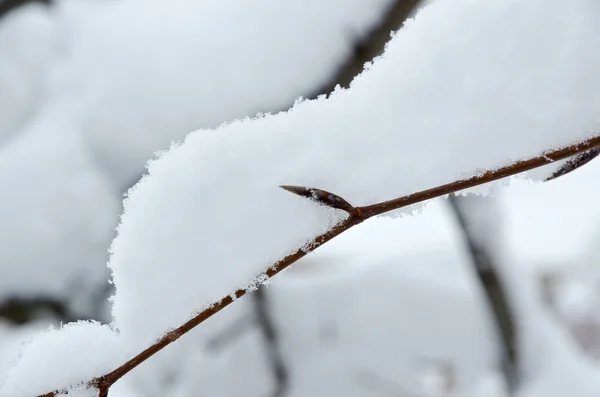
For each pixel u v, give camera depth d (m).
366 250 1.13
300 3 0.62
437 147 0.52
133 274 0.52
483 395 0.92
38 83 0.93
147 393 0.84
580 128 0.51
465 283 0.96
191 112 0.67
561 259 1.71
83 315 0.88
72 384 0.52
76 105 0.84
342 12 0.60
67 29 0.92
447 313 0.94
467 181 0.51
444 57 0.52
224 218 0.52
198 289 0.52
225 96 0.64
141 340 0.52
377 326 0.94
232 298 0.52
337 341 0.94
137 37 0.77
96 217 0.83
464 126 0.52
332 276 0.99
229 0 0.68
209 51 0.66
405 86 0.52
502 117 0.52
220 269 0.52
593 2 0.52
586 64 0.52
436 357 0.93
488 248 0.90
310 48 0.61
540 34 0.52
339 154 0.52
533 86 0.52
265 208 0.52
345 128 0.52
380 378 0.92
